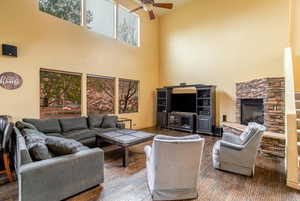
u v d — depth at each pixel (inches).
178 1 259.6
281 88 162.6
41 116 169.3
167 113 265.4
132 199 85.3
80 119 180.9
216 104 236.1
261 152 148.7
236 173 114.2
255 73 205.2
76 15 194.4
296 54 180.1
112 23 231.8
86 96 203.9
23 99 154.6
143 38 274.5
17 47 149.8
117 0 234.5
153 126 287.4
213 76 239.8
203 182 103.0
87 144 157.9
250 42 208.7
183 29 270.8
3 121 116.3
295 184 96.7
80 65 195.0
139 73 269.0
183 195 84.4
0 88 142.5
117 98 237.9
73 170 85.4
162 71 299.0
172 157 79.0
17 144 91.9
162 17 297.6
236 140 127.2
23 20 152.8
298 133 120.0
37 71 162.2
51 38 171.0
